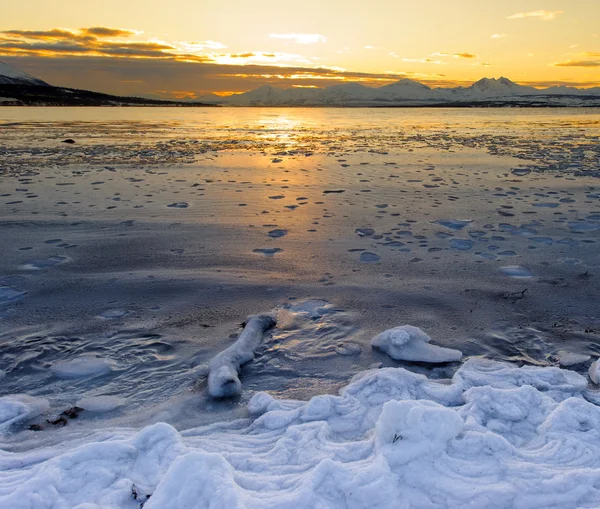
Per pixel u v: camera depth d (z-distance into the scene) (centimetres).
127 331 361
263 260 503
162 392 289
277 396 285
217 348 338
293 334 356
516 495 187
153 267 486
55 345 341
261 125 2983
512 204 724
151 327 367
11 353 330
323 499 184
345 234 586
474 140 1798
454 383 285
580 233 576
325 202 751
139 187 872
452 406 267
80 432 246
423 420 220
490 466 205
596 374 292
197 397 282
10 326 368
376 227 614
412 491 190
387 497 184
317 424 245
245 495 184
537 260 491
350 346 340
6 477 205
